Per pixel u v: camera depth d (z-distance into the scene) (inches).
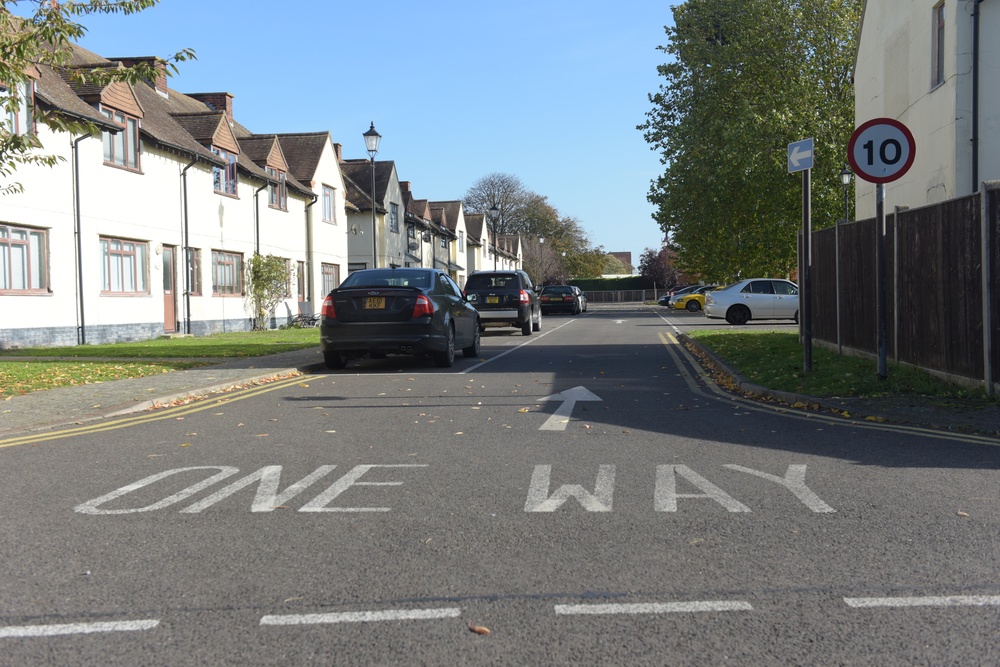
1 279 768.9
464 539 194.1
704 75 1542.8
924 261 439.2
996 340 369.7
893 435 316.8
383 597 159.2
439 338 598.2
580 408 396.2
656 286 4109.3
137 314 975.6
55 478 257.9
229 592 162.2
